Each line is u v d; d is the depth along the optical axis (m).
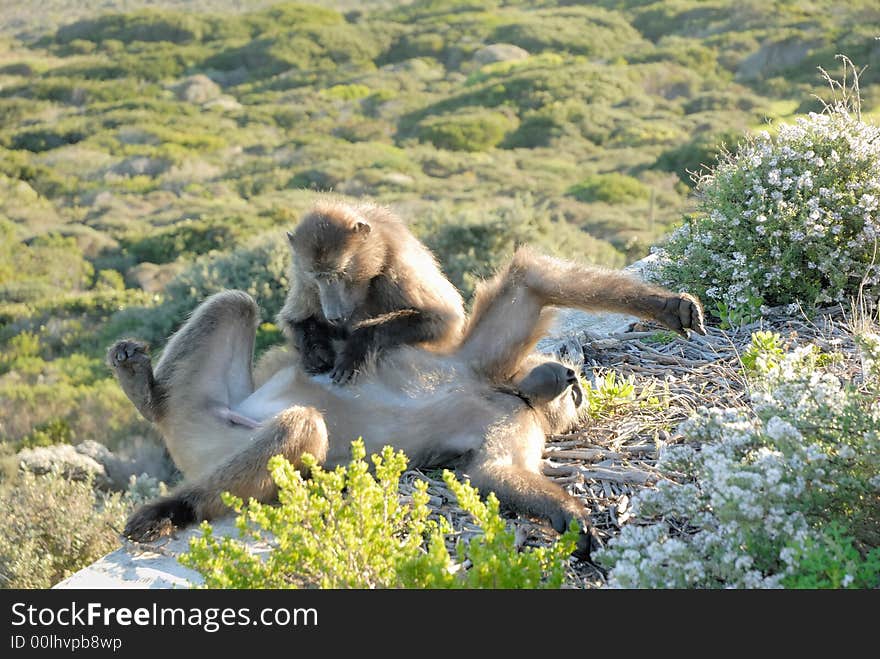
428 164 61.03
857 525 4.46
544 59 89.06
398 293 6.39
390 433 5.84
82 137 69.50
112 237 43.56
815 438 4.67
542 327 6.24
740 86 76.25
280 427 5.25
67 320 30.66
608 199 50.06
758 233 8.20
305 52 97.50
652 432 6.23
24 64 95.56
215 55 98.81
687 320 6.12
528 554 4.30
